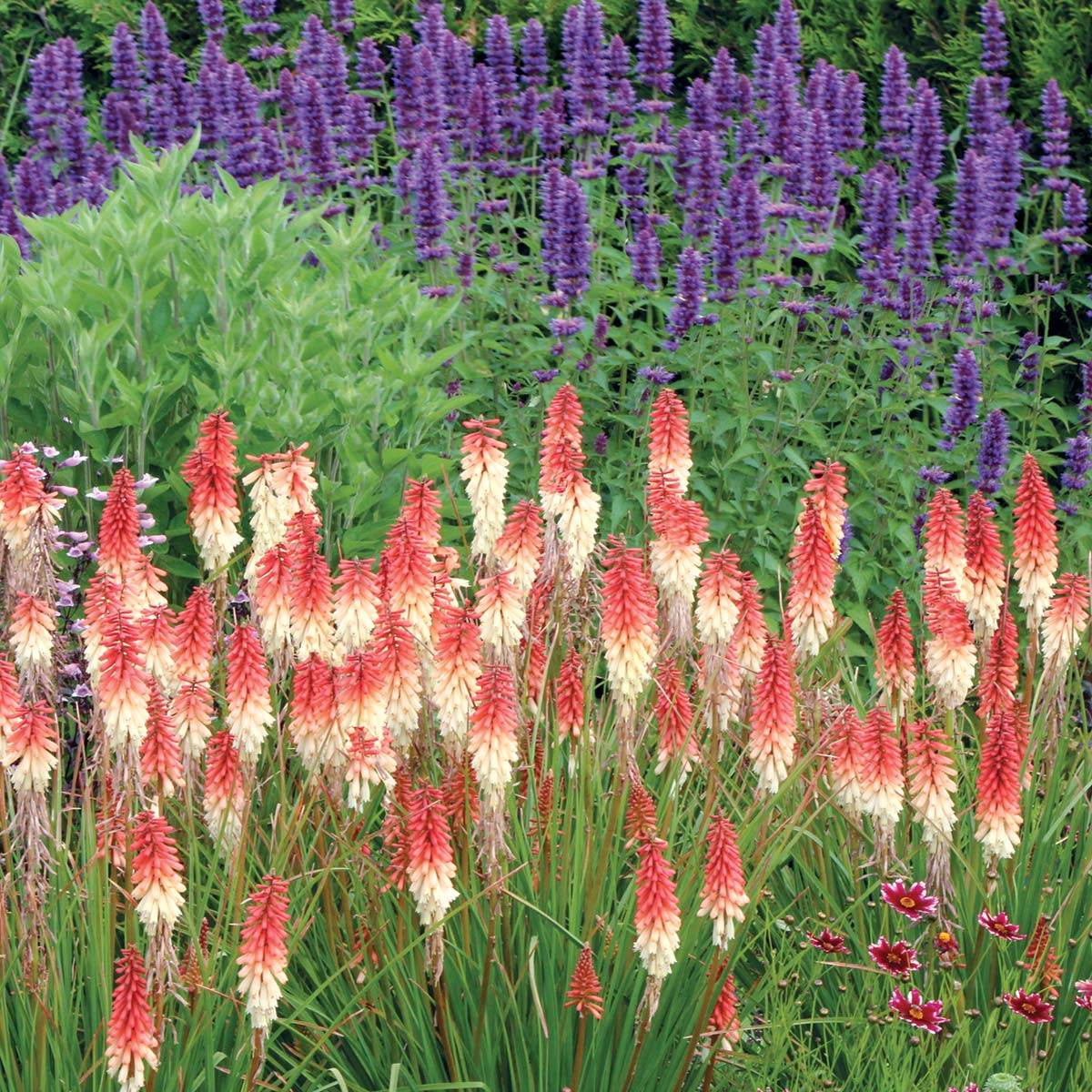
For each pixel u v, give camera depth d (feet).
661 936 15.11
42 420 27.99
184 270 29.19
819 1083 17.26
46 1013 14.99
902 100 39.93
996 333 36.58
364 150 40.65
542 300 35.27
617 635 16.96
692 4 48.44
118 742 15.75
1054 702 20.97
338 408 28.32
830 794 19.22
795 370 35.01
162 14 53.67
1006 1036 17.93
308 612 17.79
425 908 15.49
